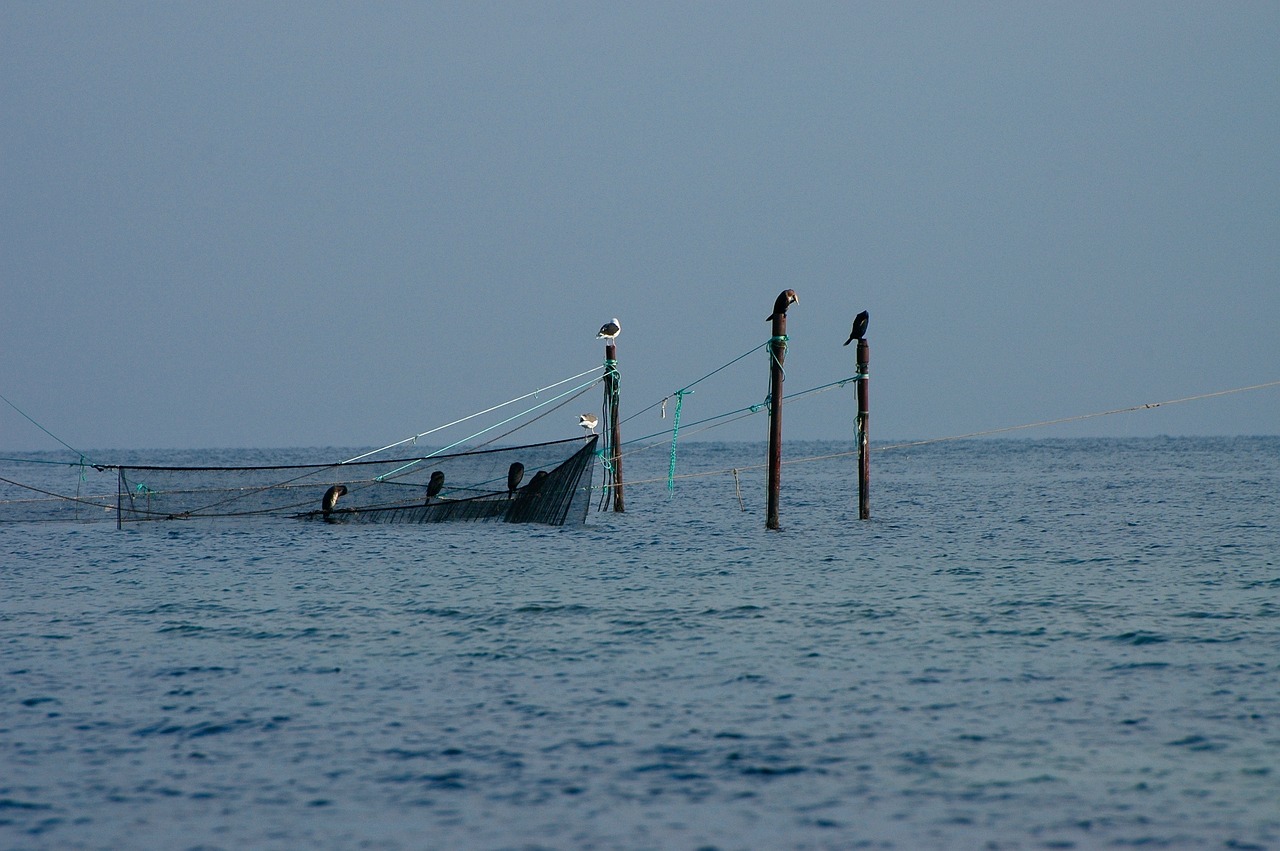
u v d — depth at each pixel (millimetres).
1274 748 54906
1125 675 68625
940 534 152625
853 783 51406
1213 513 181375
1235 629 81188
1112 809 48188
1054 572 112500
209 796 50688
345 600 98938
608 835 46219
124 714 62594
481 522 153500
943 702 63406
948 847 44938
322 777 52812
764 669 71375
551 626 86062
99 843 46062
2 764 54719
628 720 60719
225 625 87812
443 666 73125
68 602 99188
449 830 46875
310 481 156375
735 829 46656
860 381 147750
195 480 154625
